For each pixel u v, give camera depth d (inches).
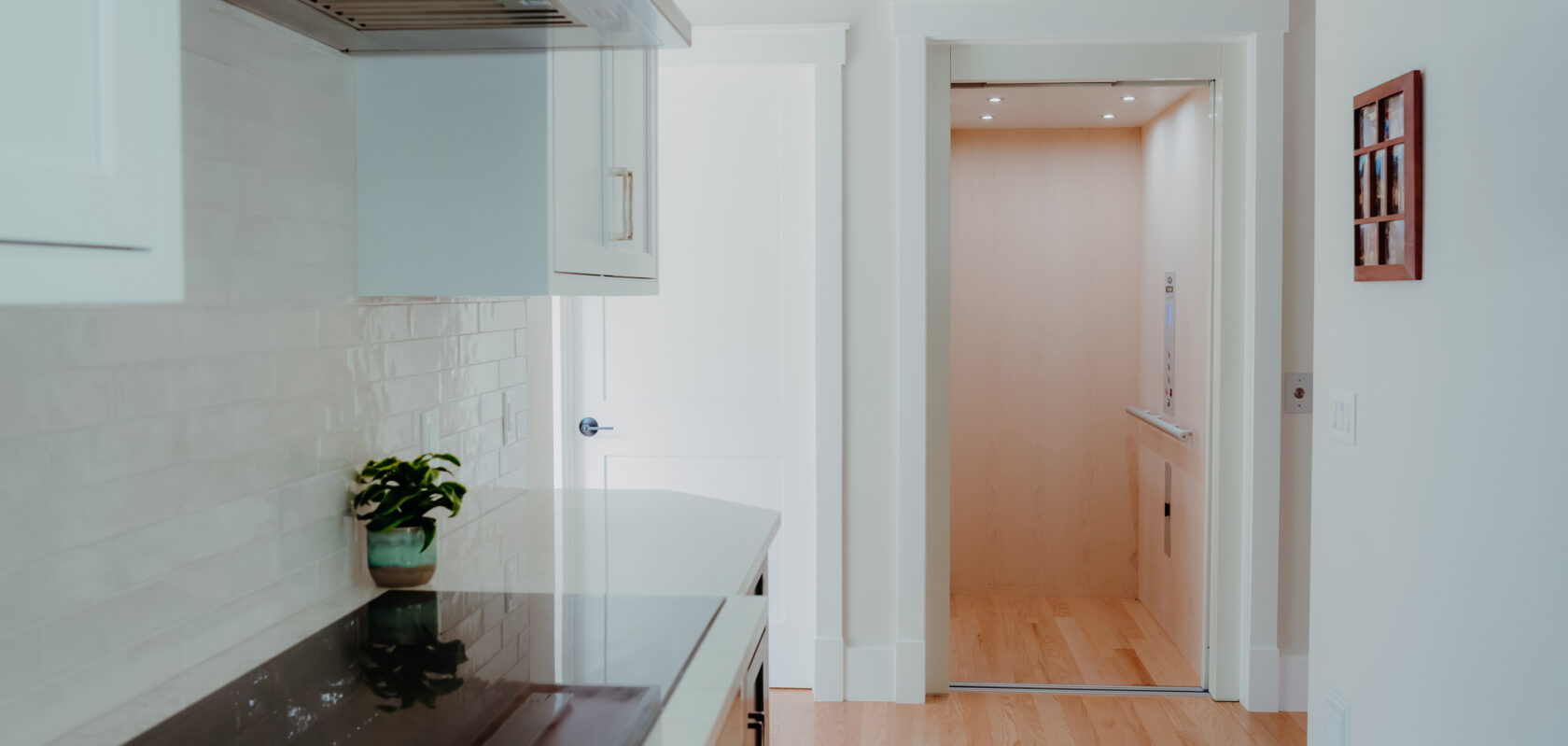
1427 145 75.9
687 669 50.7
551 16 60.8
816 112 131.0
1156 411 136.9
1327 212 92.1
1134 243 135.1
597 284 76.9
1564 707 61.7
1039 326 137.3
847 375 133.2
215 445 54.4
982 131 135.0
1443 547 74.0
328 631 57.1
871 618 135.0
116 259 28.0
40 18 25.2
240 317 56.5
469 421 88.8
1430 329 75.7
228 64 55.1
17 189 24.5
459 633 56.1
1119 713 129.0
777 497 138.9
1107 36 127.0
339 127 66.5
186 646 52.0
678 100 136.7
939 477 134.6
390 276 68.7
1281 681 129.9
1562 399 61.6
